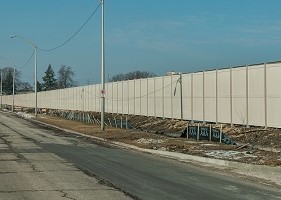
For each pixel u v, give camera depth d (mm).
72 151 22438
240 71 32156
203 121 37125
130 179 13617
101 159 19141
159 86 45594
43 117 68938
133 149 25328
